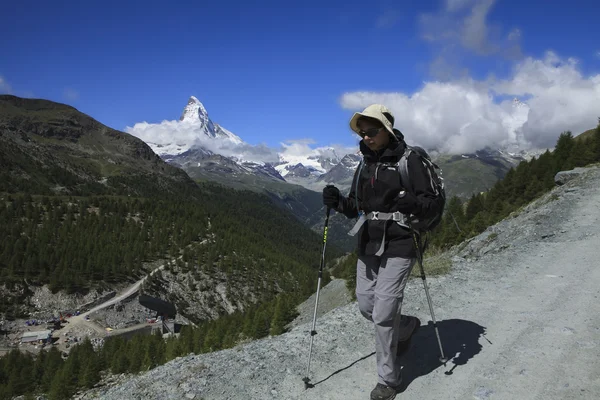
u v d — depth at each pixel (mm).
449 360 5484
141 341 75125
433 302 8203
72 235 183000
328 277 77750
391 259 4594
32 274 148625
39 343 119750
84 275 156125
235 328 58438
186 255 185500
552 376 4793
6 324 129125
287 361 5941
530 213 18984
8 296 138000
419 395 4723
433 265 11141
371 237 4688
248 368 5781
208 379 5555
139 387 5625
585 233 13359
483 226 33375
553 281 8844
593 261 10062
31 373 74688
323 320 7879
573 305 7133
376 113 4473
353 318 7684
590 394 4312
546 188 42969
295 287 173750
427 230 4703
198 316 158875
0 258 151625
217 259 194125
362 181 4852
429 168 4535
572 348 5410
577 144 47156
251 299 169750
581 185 22531
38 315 137000
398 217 4547
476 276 10000
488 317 7066
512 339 5969
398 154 4551
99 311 142750
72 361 51219
